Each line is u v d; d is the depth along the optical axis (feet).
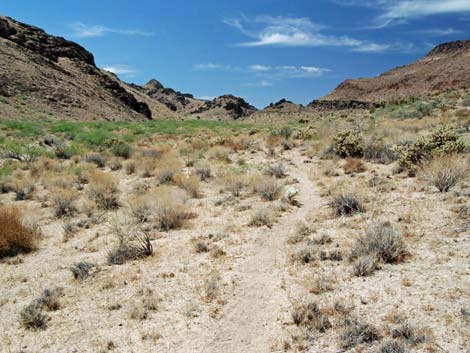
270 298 20.56
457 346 14.53
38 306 21.22
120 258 26.68
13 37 222.28
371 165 49.62
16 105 148.05
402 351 14.61
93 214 38.99
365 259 21.79
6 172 55.42
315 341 16.52
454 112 90.68
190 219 35.45
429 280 19.38
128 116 224.53
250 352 16.56
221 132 111.65
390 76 522.47
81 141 89.25
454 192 31.42
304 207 36.04
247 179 46.62
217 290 21.52
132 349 17.19
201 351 16.81
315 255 24.67
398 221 28.04
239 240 28.89
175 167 55.26
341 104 413.80
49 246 31.35
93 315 20.13
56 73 211.20
